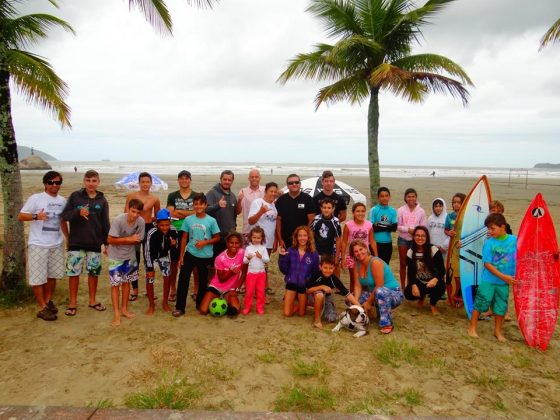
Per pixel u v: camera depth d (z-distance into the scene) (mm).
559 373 3857
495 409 3232
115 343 4273
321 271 5031
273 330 4793
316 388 3436
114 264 4871
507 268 4547
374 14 8742
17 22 7191
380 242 6215
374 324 5090
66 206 5020
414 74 8641
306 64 9742
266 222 6113
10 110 5336
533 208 4715
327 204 5684
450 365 3969
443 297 5875
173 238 5402
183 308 5211
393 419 2871
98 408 2918
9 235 5391
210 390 3396
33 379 3506
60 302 5527
